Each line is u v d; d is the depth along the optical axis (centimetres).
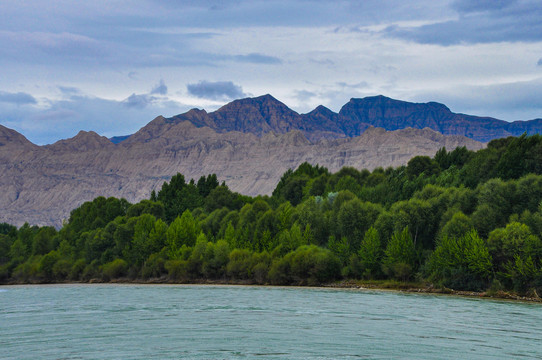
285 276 15088
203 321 7444
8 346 5766
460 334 6469
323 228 17062
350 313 8281
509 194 13975
